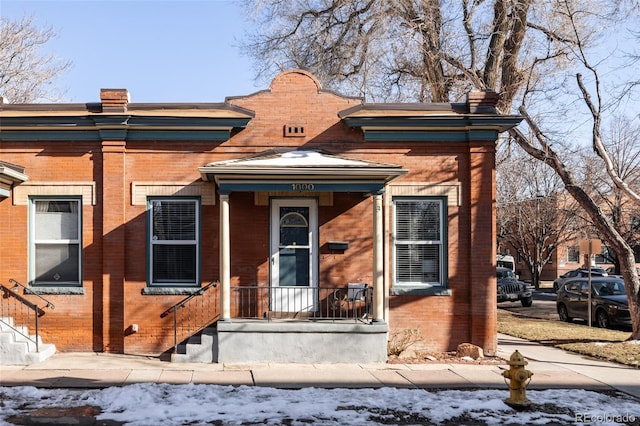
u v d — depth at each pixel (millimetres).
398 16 23500
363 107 14547
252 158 13758
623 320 21125
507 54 22781
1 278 14156
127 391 10438
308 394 10688
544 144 17297
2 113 14188
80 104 14375
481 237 14383
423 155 14625
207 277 14273
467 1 23391
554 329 20328
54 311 14141
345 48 25375
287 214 14508
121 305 14086
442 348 14391
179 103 14398
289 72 14656
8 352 12898
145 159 14336
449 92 25156
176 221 14391
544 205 43625
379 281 13500
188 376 11906
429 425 9094
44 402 9992
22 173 14125
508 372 10188
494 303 14305
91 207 14273
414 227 14680
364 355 13359
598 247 21703
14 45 31688
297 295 14336
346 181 13391
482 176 14438
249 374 12156
